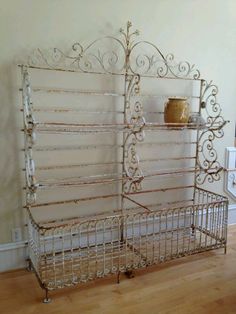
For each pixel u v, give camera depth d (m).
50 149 2.35
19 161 2.25
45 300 1.97
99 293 2.05
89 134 2.47
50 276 2.13
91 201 2.56
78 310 1.88
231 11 2.92
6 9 2.08
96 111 2.46
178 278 2.23
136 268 2.25
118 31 2.45
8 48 2.12
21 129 2.20
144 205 2.78
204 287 2.12
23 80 2.07
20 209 2.30
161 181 2.83
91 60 2.39
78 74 2.37
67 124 2.17
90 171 2.52
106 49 2.43
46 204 2.36
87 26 2.34
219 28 2.88
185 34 2.73
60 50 2.28
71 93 2.36
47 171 2.37
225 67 2.97
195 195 2.98
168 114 2.48
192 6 2.73
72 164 2.44
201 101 2.84
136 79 2.51
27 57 2.18
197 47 2.80
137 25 2.52
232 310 1.89
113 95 2.47
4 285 2.13
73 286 2.12
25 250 2.35
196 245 2.62
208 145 2.99
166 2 2.61
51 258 2.30
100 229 2.57
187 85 2.81
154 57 2.63
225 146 3.10
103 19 2.39
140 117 2.32
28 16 2.15
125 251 2.37
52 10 2.22
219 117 2.79
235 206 3.25
